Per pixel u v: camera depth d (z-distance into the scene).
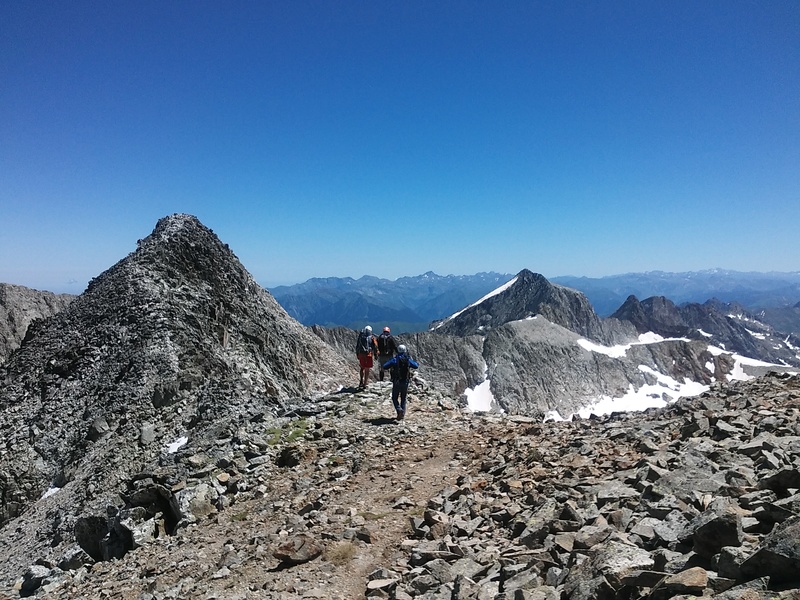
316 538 12.71
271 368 55.31
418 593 9.45
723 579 5.90
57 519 29.59
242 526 15.91
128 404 38.09
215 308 55.09
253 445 22.42
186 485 19.55
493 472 15.53
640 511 9.59
